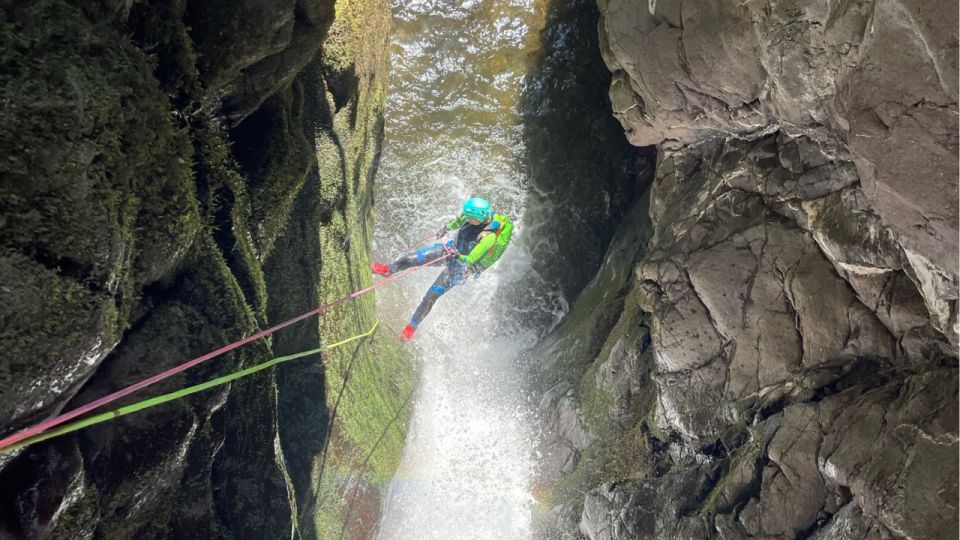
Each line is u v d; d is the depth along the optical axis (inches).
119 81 103.0
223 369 132.4
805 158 181.6
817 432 170.2
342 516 221.9
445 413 326.0
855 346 171.8
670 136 231.6
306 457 210.2
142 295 117.1
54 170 91.8
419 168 366.9
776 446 177.8
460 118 372.2
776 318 190.9
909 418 146.5
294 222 211.3
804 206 180.2
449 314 355.3
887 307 161.5
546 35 374.3
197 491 135.9
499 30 376.5
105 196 98.4
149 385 114.3
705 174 225.6
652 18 195.2
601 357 289.0
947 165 113.7
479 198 261.7
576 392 296.7
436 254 275.3
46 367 90.6
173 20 124.7
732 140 211.2
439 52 376.8
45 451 97.8
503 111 372.8
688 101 204.7
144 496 118.3
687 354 215.6
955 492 131.2
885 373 164.4
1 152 86.9
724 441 206.5
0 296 85.6
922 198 119.6
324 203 227.1
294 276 209.5
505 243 265.6
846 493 161.8
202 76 139.3
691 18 183.0
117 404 110.0
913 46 111.8
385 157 366.0
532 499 293.6
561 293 363.6
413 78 374.9
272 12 143.6
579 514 261.7
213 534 143.8
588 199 366.3
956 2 102.7
